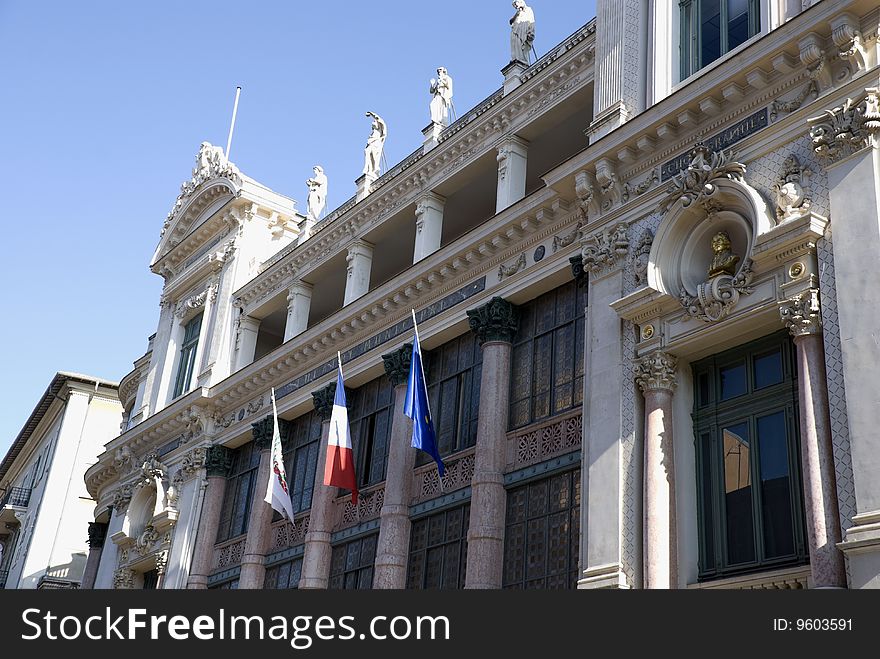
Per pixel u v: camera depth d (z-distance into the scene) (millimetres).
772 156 16547
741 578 15023
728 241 16891
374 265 31750
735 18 19109
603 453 17672
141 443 36781
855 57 15586
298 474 28750
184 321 38375
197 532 31609
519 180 24469
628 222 19016
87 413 55188
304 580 25766
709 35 19547
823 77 16109
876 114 15000
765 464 15828
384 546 23453
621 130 19141
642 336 17703
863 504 13328
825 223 15289
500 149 24922
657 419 16891
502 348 22484
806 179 15805
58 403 56562
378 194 28656
